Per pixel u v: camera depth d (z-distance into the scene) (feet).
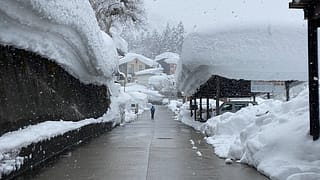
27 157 32.55
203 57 69.46
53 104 49.49
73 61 56.24
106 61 73.20
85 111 69.41
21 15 33.88
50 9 37.11
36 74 43.29
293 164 28.58
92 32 56.13
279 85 74.08
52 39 44.45
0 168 26.81
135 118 147.33
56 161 38.19
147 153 44.04
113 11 130.62
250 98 128.98
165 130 83.05
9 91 34.45
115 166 35.14
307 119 33.40
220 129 56.13
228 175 30.48
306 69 68.59
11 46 35.96
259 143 34.01
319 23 32.14
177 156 41.47
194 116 113.39
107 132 78.33
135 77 385.09
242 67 68.85
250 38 68.33
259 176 29.78
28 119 38.99
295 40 68.03
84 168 34.12
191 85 93.30
